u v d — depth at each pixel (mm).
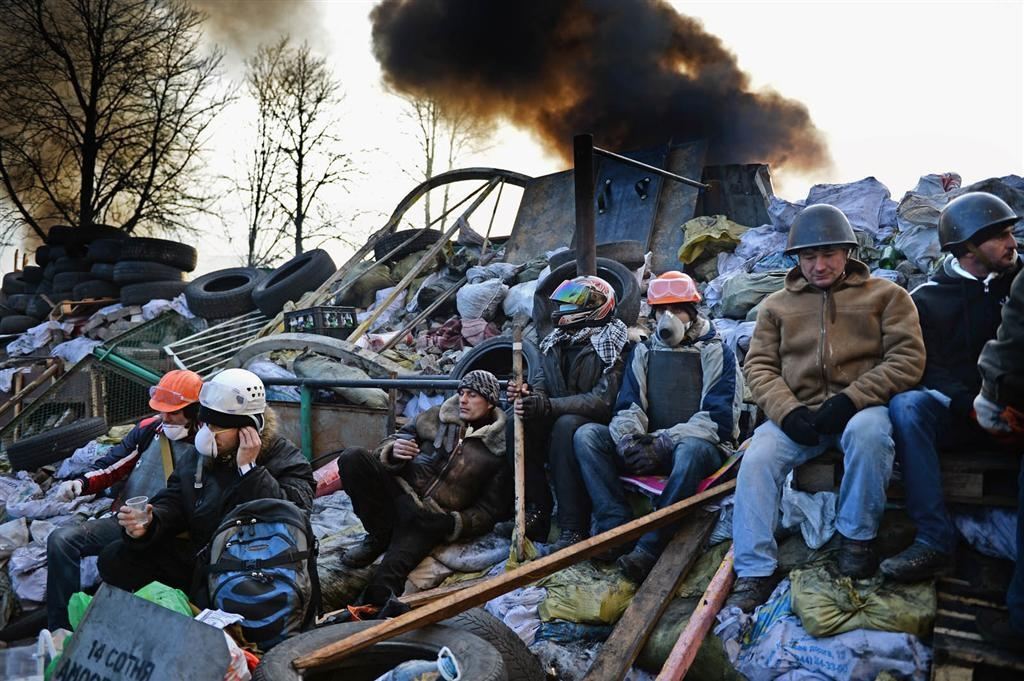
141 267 10930
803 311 3506
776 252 6555
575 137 5750
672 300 4090
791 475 3502
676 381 4102
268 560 3086
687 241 7184
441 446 4297
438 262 9250
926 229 5676
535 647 3500
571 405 4168
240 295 10094
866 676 2811
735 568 3361
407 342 7859
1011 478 3113
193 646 2439
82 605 3162
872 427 3090
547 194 9133
